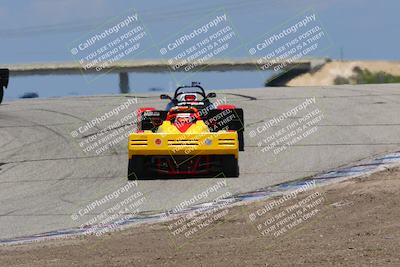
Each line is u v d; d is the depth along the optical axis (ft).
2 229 91.35
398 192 86.69
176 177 117.08
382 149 131.85
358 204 83.30
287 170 119.03
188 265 60.18
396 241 62.90
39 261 65.92
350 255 59.06
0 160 139.23
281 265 57.47
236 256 62.85
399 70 312.91
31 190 114.83
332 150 133.80
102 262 63.62
